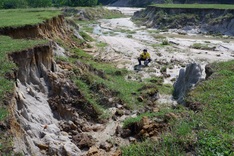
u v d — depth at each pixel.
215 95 13.35
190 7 59.38
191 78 19.45
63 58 21.84
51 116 15.23
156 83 24.09
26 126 12.58
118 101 18.62
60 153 12.39
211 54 34.47
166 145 10.28
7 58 14.66
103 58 31.70
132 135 14.52
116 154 11.85
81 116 16.36
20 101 13.16
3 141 9.55
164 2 96.56
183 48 37.94
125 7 114.94
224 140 9.48
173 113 13.89
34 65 16.52
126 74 26.56
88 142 13.88
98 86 19.14
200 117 11.46
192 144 9.89
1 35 20.52
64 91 16.70
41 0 80.44
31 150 11.27
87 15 72.75
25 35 23.44
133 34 49.72
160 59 32.16
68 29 35.75
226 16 50.09
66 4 93.38
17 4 72.19
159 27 56.59
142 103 19.23
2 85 12.38
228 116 11.16
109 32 51.59
